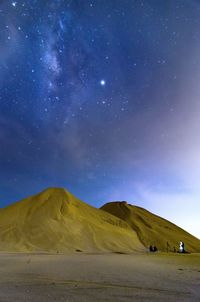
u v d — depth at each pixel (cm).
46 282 1155
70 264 2044
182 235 10719
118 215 10988
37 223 7319
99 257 3070
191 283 1157
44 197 8750
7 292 935
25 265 1941
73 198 9412
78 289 1011
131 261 2434
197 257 3064
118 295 911
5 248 5994
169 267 1875
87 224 7994
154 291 981
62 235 7025
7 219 7512
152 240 9150
